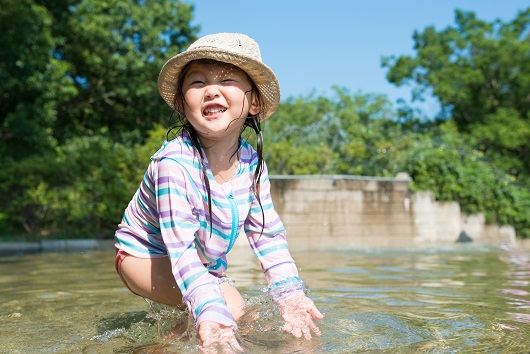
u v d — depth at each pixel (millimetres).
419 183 10273
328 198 9328
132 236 2379
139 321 2461
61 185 9602
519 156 22703
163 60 18156
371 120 19312
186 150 2213
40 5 15617
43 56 13719
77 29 16672
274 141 11984
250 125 2400
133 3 18453
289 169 11094
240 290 3264
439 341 1926
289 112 16812
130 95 18000
